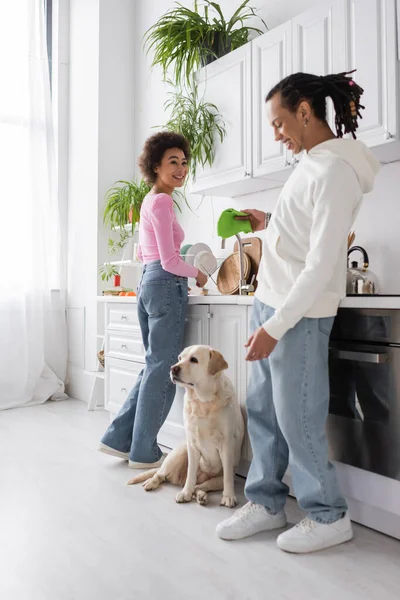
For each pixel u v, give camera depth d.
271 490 1.79
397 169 2.28
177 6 3.69
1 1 4.16
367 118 2.02
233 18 2.95
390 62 1.93
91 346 4.16
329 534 1.65
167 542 1.71
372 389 1.72
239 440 2.20
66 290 4.55
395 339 1.65
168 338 2.49
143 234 2.58
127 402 2.66
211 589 1.43
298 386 1.60
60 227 4.54
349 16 2.08
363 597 1.39
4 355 4.04
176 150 2.53
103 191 4.07
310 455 1.63
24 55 4.19
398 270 2.28
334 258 1.51
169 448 2.80
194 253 2.88
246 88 2.60
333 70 2.14
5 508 2.01
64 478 2.37
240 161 2.65
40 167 4.21
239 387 2.29
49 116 4.27
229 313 2.34
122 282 3.99
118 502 2.07
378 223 2.36
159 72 3.90
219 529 1.74
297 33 2.31
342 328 1.82
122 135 4.17
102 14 4.09
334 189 1.52
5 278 4.07
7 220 4.10
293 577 1.49
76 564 1.57
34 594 1.41
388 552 1.64
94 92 4.12
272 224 1.70
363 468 1.76
